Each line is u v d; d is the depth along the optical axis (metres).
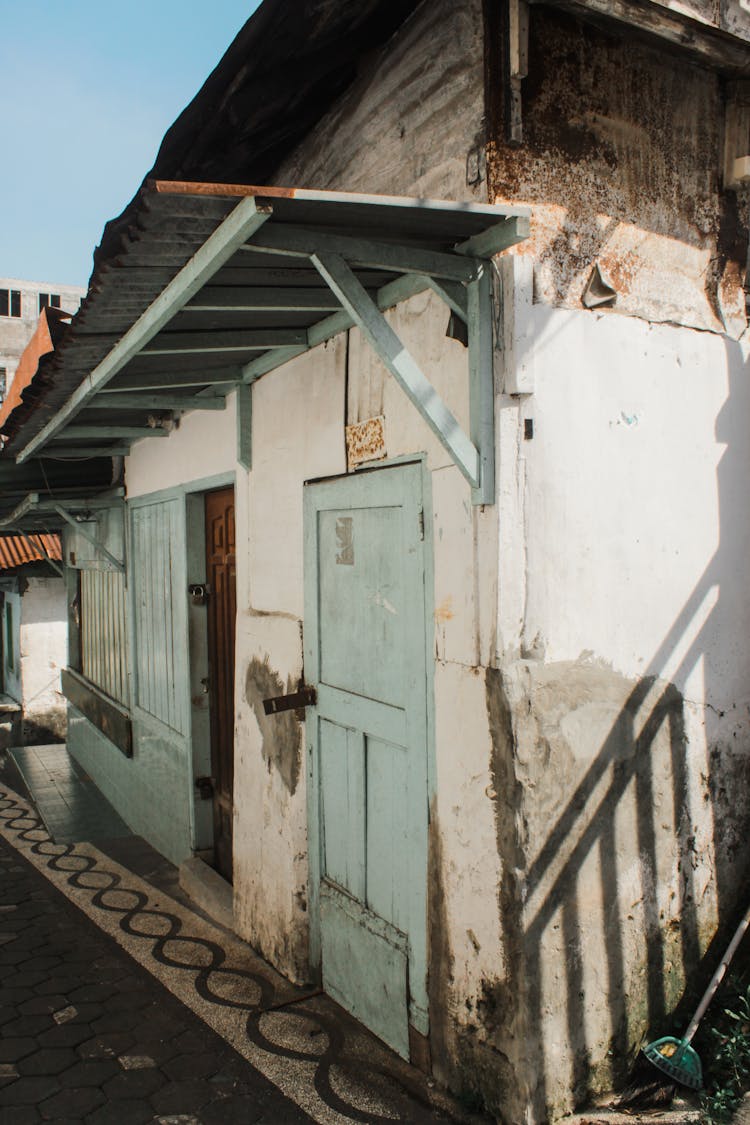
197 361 4.11
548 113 2.82
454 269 2.67
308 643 3.94
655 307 3.11
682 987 3.15
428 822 3.09
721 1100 2.78
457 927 2.95
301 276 2.84
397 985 3.30
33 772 9.46
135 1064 3.38
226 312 3.16
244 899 4.55
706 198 3.26
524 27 2.71
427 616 3.07
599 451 2.94
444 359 2.94
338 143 3.62
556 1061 2.77
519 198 2.76
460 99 2.85
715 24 3.01
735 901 3.34
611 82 2.97
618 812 2.97
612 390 2.97
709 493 3.27
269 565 4.37
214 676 5.63
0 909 5.12
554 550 2.83
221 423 4.97
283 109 3.62
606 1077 2.91
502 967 2.77
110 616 8.23
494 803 2.77
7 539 13.02
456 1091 2.98
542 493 2.80
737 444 3.37
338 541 3.70
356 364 3.51
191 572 5.67
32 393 4.39
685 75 3.18
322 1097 3.09
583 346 2.89
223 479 4.95
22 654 13.42
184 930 4.74
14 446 5.96
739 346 3.38
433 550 3.03
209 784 5.66
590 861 2.88
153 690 6.59
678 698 3.15
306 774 3.96
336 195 2.14
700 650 3.23
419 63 3.05
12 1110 3.11
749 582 3.41
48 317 4.12
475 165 2.77
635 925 3.01
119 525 7.54
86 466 7.59
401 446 3.20
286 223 2.33
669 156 3.14
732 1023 3.06
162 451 6.15
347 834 3.67
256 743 4.43
